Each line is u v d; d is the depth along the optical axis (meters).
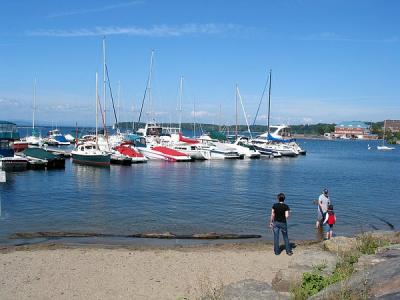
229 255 16.55
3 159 49.75
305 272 11.91
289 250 16.59
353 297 8.48
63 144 110.50
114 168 56.22
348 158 99.19
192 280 13.62
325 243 16.20
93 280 13.54
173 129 96.69
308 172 60.06
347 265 12.16
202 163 68.31
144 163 64.19
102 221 24.12
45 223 23.30
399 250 13.42
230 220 25.16
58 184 40.09
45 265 14.98
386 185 46.19
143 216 25.86
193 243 19.20
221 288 11.27
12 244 18.55
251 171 58.59
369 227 24.41
